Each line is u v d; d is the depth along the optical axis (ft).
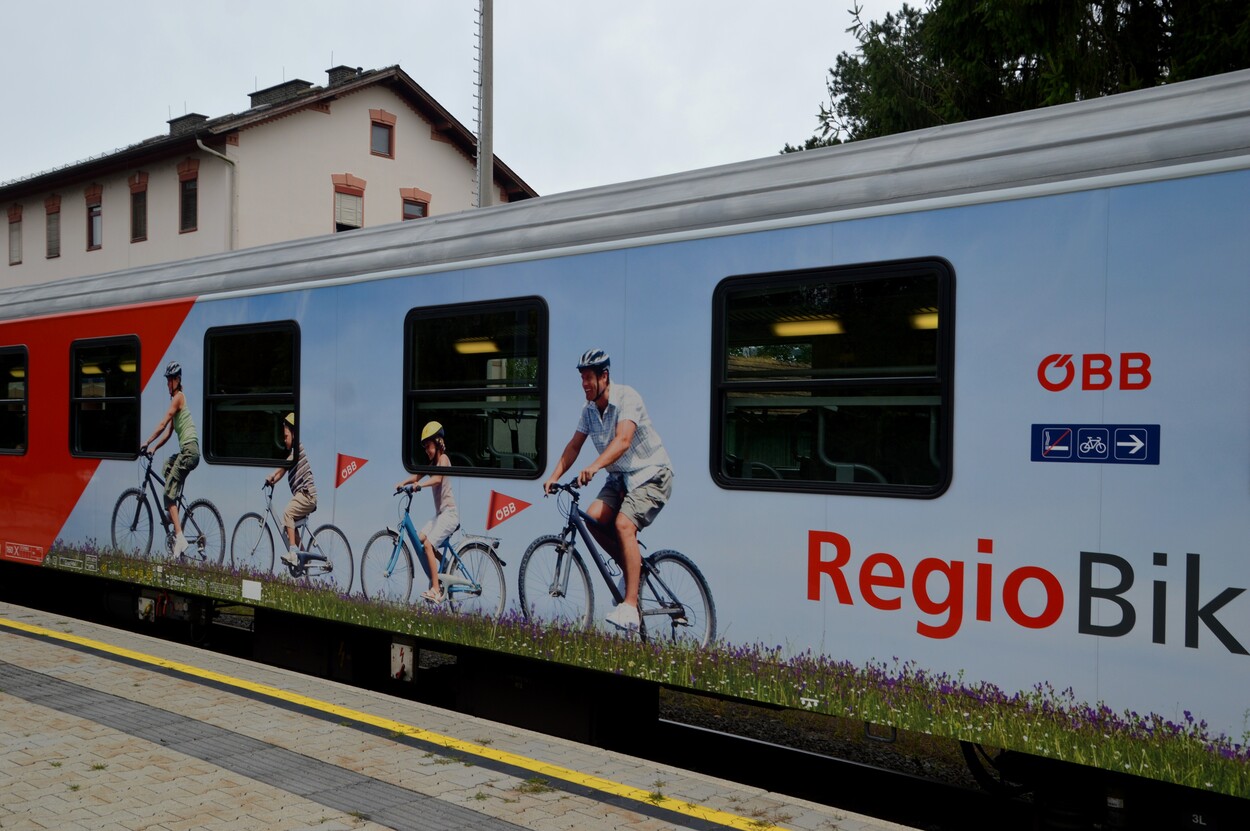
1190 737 12.84
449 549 21.25
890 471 15.53
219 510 26.25
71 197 99.19
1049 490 14.06
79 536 30.42
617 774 17.16
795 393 16.57
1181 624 12.97
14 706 20.40
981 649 14.55
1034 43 35.42
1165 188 13.39
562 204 20.04
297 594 24.27
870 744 22.40
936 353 15.16
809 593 16.26
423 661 28.89
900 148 16.08
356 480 23.07
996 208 14.71
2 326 33.22
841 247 16.17
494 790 16.26
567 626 19.29
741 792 16.35
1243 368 12.69
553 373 19.62
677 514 17.83
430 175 97.60
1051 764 15.21
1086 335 13.87
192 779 16.44
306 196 88.07
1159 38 35.73
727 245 17.42
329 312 23.71
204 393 26.73
